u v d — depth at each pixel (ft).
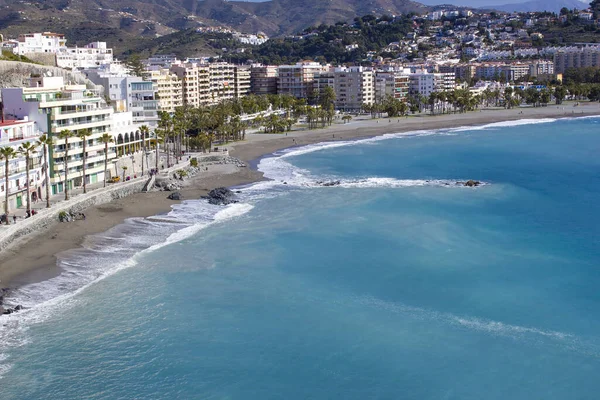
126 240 391.04
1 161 412.98
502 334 274.98
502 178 604.49
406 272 344.49
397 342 268.62
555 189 551.18
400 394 232.73
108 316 285.84
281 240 396.78
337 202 498.69
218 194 509.35
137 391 232.73
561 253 374.63
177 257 362.12
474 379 241.96
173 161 650.02
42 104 472.44
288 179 602.44
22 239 378.32
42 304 295.28
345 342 268.62
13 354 252.62
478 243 394.32
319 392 233.96
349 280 333.01
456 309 299.58
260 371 246.88
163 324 280.10
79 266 342.85
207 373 244.83
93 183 526.57
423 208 479.41
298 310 296.92
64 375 240.12
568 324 284.20
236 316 289.53
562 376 244.01
